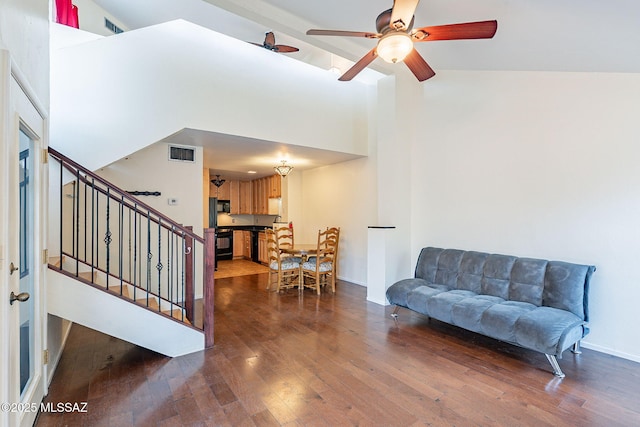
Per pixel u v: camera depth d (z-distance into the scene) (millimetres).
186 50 3635
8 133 1379
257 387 2227
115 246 4004
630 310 2652
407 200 4477
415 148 4480
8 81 1362
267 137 4176
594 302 2848
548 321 2463
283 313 3896
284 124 4332
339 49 3555
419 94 4434
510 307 2795
